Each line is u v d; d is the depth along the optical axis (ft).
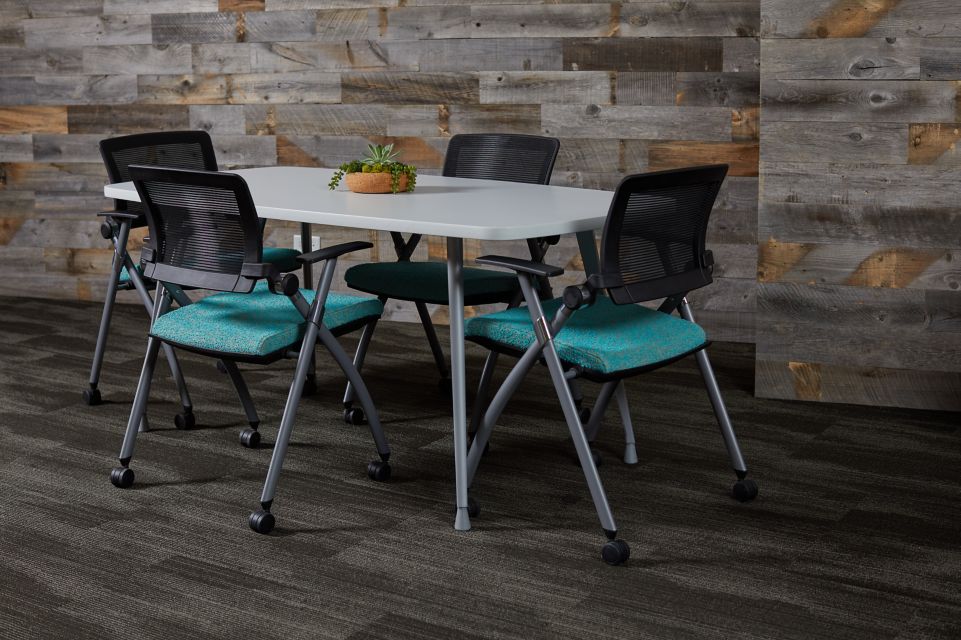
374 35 17.15
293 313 10.32
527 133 16.70
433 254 17.42
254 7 17.65
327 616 8.16
